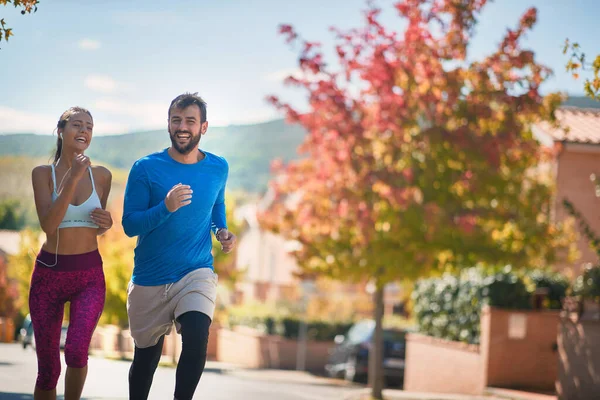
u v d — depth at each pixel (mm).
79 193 5820
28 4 7312
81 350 5609
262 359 31969
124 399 9430
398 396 16438
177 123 5746
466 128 15852
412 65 16266
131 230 5570
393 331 24484
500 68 16344
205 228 5840
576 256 18609
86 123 5898
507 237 16766
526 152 16500
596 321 12688
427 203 15945
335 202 16781
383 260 16156
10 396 8852
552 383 15984
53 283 5719
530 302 17000
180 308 5633
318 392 17891
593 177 15891
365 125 16469
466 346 17312
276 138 105812
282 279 45344
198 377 5484
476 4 16031
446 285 19172
